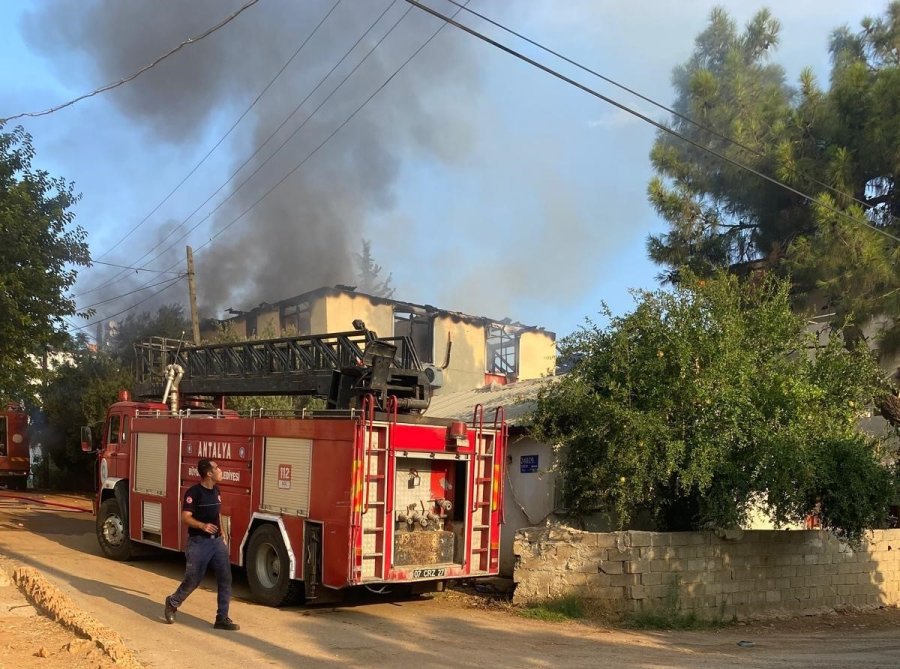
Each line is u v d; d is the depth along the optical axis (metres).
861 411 11.34
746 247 16.72
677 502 11.23
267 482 9.51
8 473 30.62
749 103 15.89
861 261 12.72
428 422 9.15
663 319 10.89
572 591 9.56
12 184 14.70
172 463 11.36
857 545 10.57
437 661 6.78
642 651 7.66
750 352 10.77
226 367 12.53
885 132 13.59
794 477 9.84
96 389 25.98
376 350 9.99
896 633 9.38
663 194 16.55
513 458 13.96
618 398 10.72
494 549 9.72
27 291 14.69
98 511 13.13
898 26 15.29
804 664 7.13
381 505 8.58
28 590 8.23
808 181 14.35
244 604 9.30
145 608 8.50
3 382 15.67
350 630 8.01
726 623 9.85
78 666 5.52
